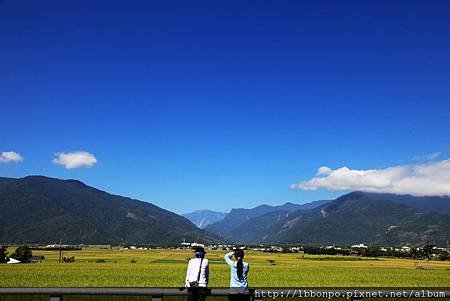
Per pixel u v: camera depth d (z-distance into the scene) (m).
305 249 198.75
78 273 58.88
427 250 156.62
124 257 135.88
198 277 14.93
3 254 96.88
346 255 176.00
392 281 52.75
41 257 112.94
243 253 15.16
